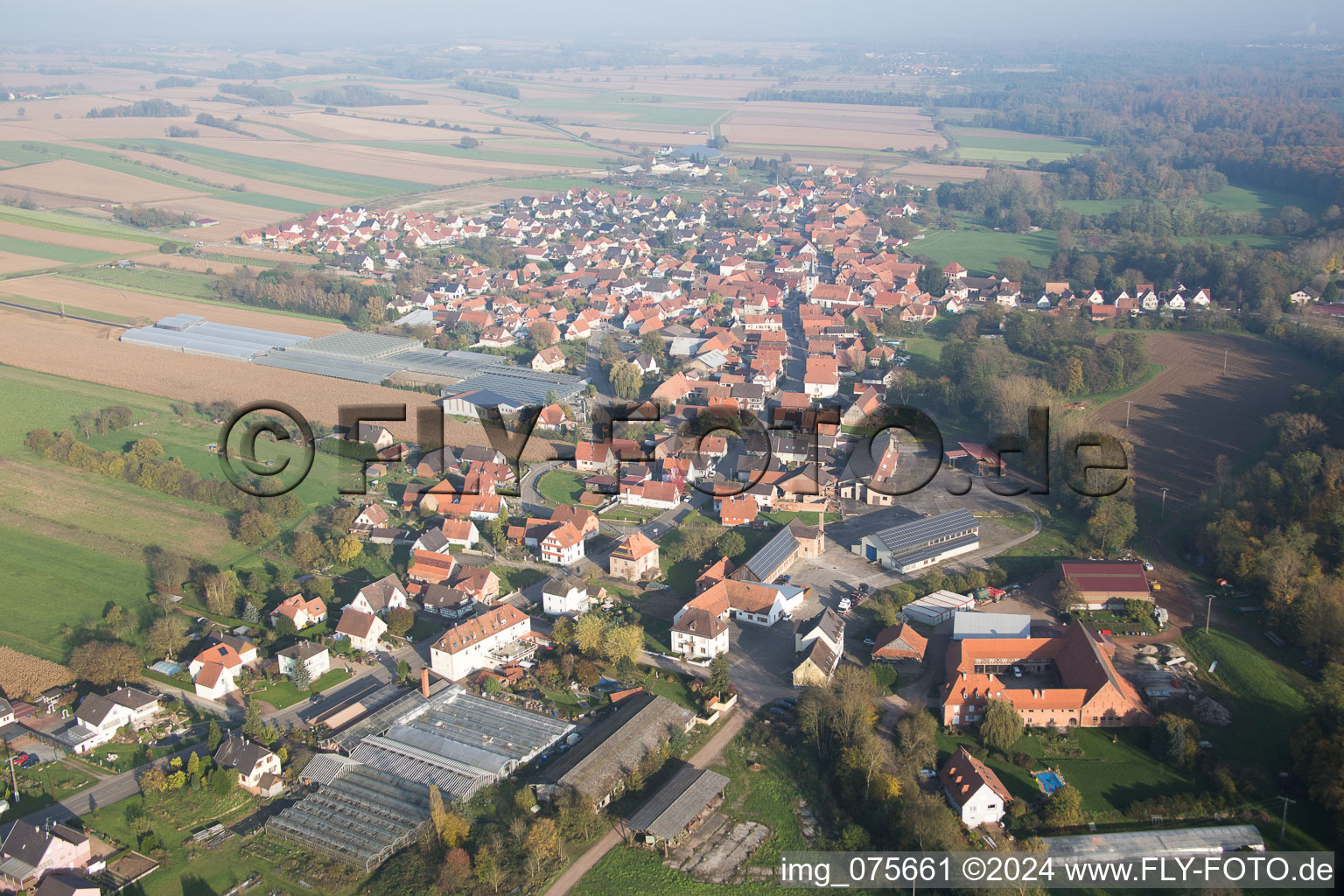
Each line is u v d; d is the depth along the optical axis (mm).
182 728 146750
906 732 137750
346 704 149625
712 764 138000
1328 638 154625
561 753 139875
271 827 126625
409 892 116062
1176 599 176125
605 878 118812
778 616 174500
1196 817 126875
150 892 116375
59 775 136250
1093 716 143125
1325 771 126062
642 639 167000
